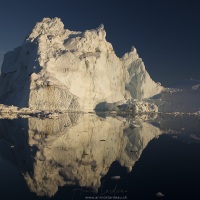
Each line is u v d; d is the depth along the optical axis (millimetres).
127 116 77188
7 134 34688
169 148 28969
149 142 32875
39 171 18953
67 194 14734
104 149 27562
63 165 20719
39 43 93375
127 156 24672
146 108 102125
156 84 135625
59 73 87688
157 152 26766
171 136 38250
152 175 18656
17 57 107062
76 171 19234
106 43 113688
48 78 82125
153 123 58188
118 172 19281
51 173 18578
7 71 106500
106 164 21500
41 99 79438
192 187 16203
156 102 122875
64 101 82062
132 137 36500
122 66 123625
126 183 16828
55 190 15352
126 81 128750
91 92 96438
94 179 17531
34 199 13898
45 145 28172
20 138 32031
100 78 99875
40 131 37938
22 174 18250
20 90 92688
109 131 41500
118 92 113688
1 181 16781
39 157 22953
